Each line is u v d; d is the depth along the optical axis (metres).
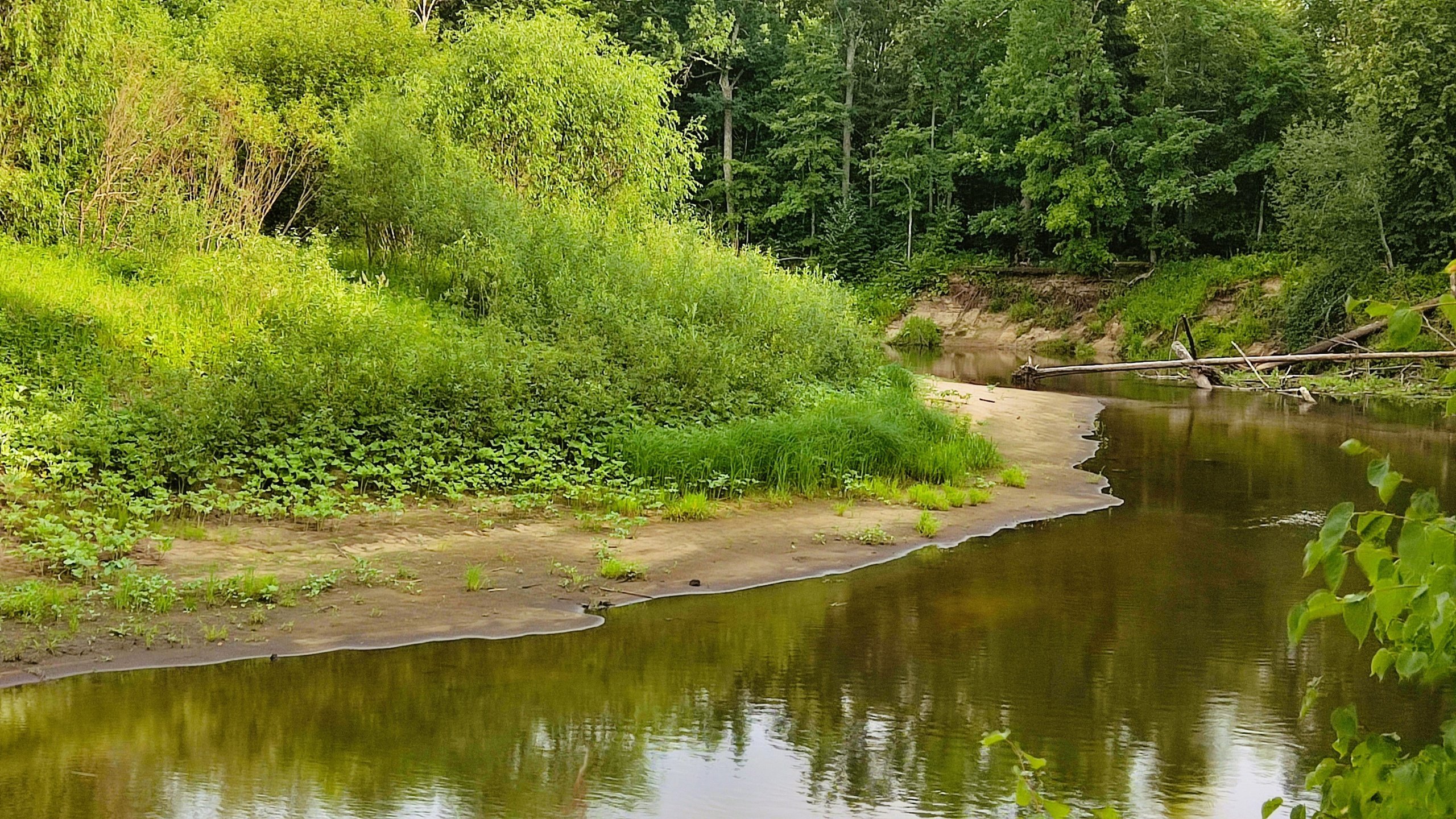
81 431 10.34
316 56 20.91
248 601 8.05
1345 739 2.73
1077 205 39.34
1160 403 23.45
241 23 21.20
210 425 10.84
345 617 7.97
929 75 48.16
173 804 5.24
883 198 48.06
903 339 41.22
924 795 5.56
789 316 17.95
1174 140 36.88
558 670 7.21
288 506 10.11
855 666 7.39
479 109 20.28
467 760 5.85
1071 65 40.19
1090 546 10.88
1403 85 26.83
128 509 9.32
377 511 10.43
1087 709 6.68
